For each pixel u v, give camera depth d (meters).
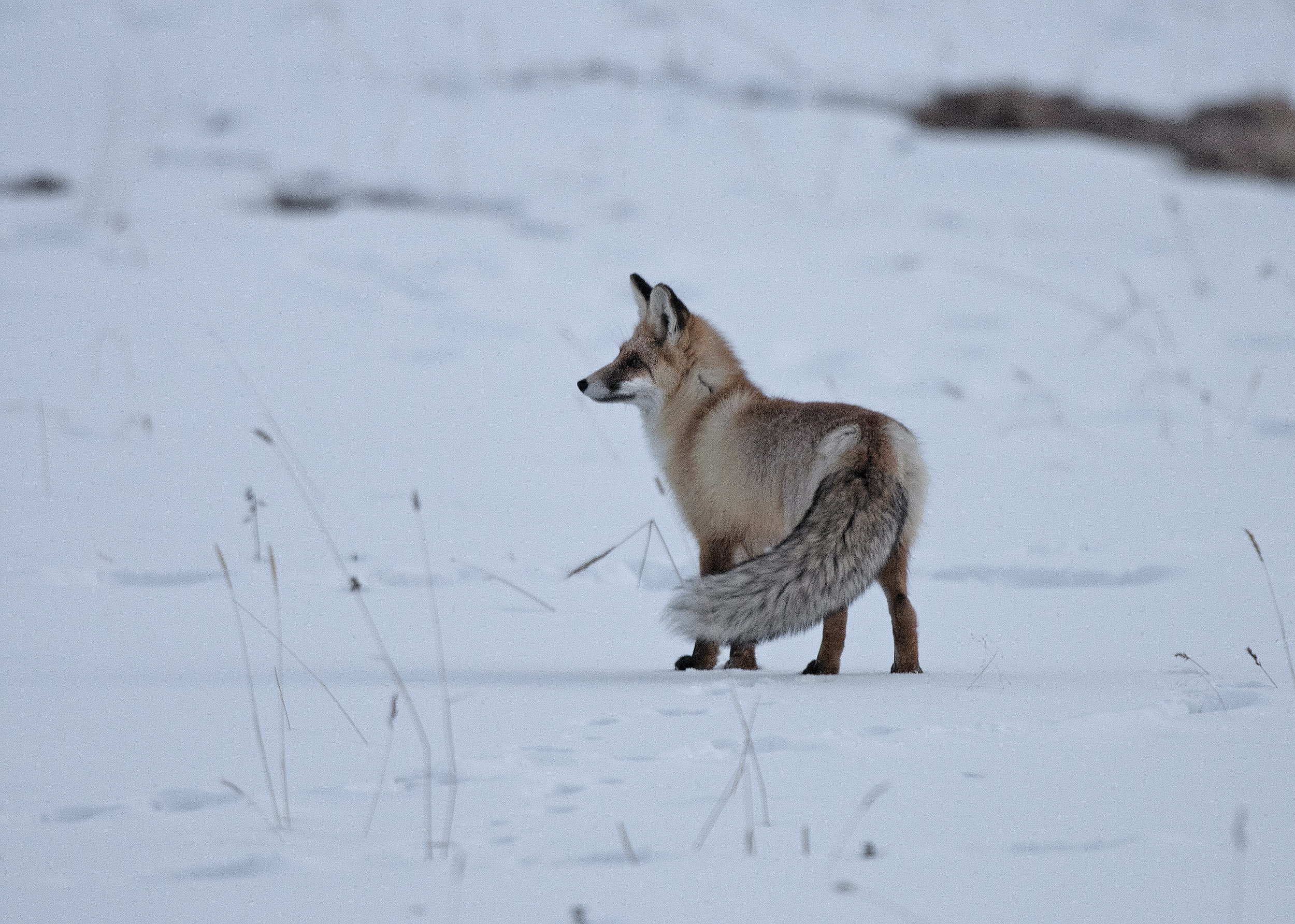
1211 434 41.00
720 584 19.89
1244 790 13.04
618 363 23.73
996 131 85.19
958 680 18.98
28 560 26.66
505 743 15.22
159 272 56.47
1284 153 84.94
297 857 11.37
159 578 26.19
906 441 21.12
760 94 84.94
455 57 86.88
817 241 66.38
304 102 80.06
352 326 51.56
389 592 25.75
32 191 66.44
